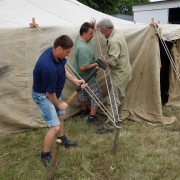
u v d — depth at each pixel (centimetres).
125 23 505
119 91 359
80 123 413
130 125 411
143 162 305
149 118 420
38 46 372
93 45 421
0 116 365
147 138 364
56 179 273
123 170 289
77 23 423
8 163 304
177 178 278
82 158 307
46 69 245
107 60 347
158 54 402
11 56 361
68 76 307
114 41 340
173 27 473
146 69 410
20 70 368
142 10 1470
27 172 285
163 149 335
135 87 425
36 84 265
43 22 390
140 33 406
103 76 440
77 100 437
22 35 360
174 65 459
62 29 390
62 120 317
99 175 281
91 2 1332
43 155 294
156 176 279
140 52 404
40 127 394
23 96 376
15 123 376
